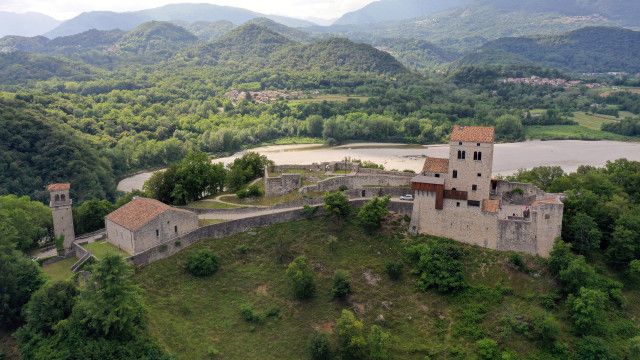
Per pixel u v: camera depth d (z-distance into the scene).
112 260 105.31
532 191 147.88
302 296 122.38
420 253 130.62
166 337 109.56
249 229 140.38
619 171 177.38
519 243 129.88
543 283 122.75
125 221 130.62
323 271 129.12
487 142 133.75
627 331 115.00
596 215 137.12
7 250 120.69
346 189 160.00
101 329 103.44
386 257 133.12
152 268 124.88
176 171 171.12
